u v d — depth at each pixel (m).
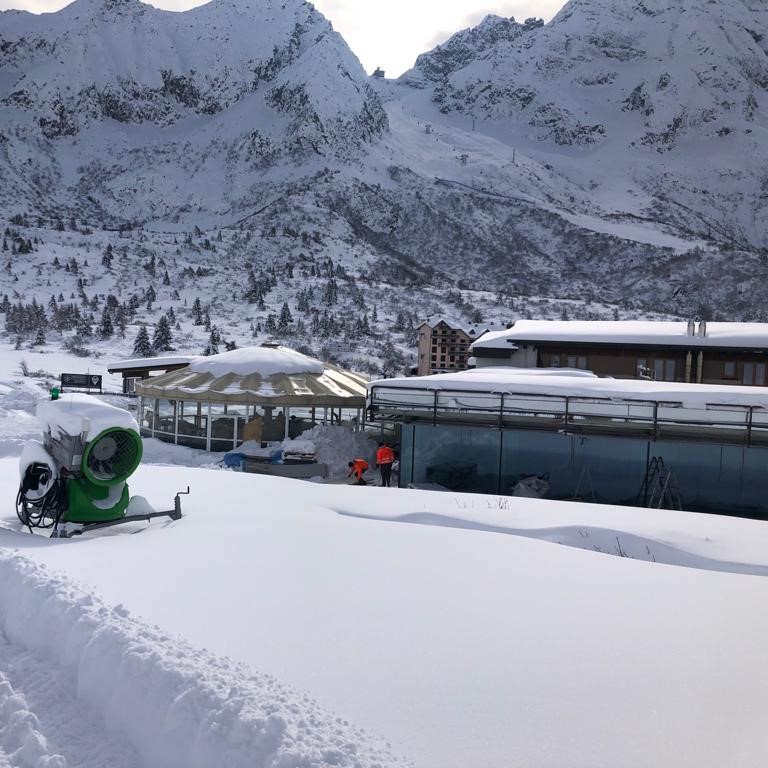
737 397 18.69
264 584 6.52
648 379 28.70
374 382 21.83
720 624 5.61
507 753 3.50
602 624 5.54
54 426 9.52
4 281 139.00
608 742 3.63
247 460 23.92
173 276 158.00
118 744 3.94
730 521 12.06
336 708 3.96
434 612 5.77
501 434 20.88
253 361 27.64
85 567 6.95
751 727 3.82
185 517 10.23
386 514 11.68
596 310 154.12
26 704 4.30
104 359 79.50
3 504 11.34
